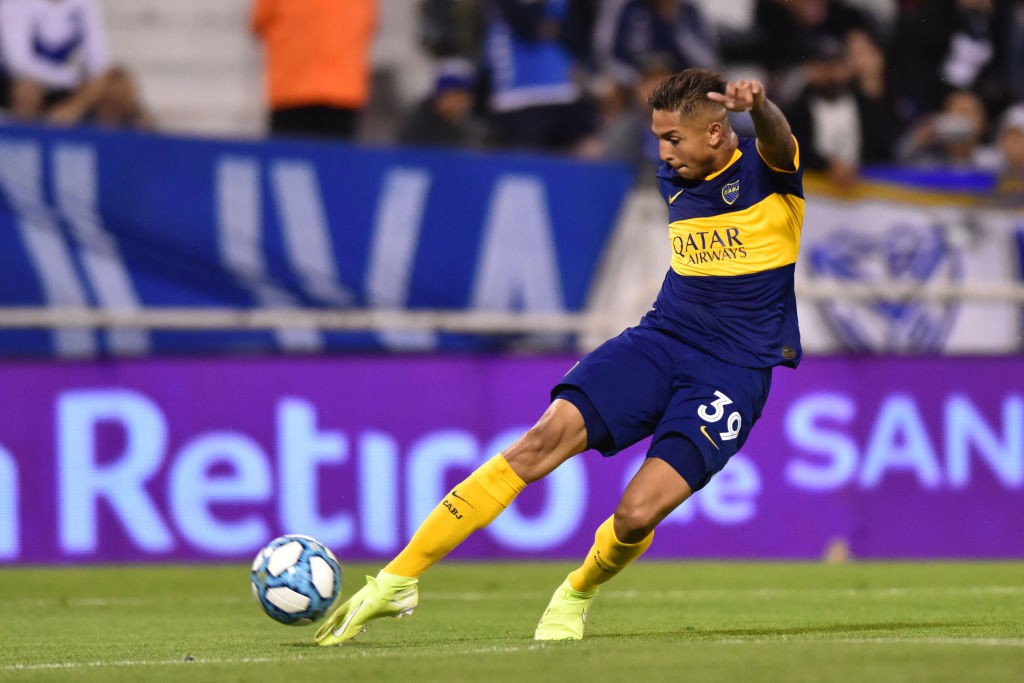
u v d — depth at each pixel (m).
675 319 18.41
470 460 35.28
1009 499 36.00
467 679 14.16
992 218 39.56
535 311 36.34
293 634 20.83
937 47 45.62
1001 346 39.31
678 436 17.69
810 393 35.84
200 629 21.88
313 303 35.16
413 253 35.62
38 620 23.56
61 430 34.00
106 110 41.09
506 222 36.12
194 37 43.72
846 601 25.33
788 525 35.66
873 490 35.84
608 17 43.50
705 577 31.00
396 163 35.56
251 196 34.81
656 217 37.38
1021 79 46.50
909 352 38.03
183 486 34.25
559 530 35.44
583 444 18.03
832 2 45.28
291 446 34.62
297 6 38.16
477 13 43.22
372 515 34.84
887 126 43.66
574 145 42.59
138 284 34.28
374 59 44.41
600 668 14.76
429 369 35.25
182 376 34.44
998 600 25.27
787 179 18.02
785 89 44.59
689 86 17.69
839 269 38.72
